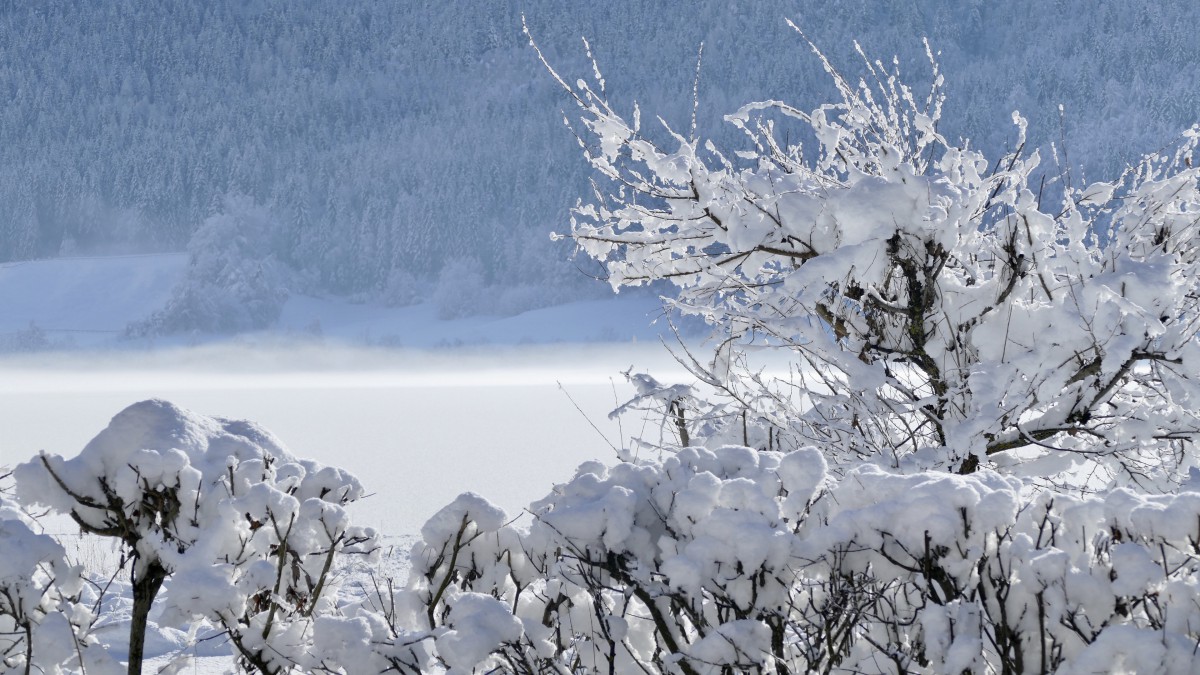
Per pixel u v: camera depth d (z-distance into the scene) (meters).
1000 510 6.46
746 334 14.12
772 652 6.80
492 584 8.41
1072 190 13.51
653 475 7.98
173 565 7.76
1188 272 13.02
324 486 8.96
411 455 57.78
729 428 14.75
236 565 8.02
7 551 7.53
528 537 8.38
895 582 7.23
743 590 6.87
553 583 8.02
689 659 6.89
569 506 7.62
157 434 8.34
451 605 8.19
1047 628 6.39
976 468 12.91
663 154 13.03
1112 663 5.92
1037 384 12.06
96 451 8.20
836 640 7.10
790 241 12.59
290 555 8.66
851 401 13.11
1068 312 12.06
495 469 50.03
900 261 11.96
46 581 8.17
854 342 13.57
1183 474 13.37
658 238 13.73
